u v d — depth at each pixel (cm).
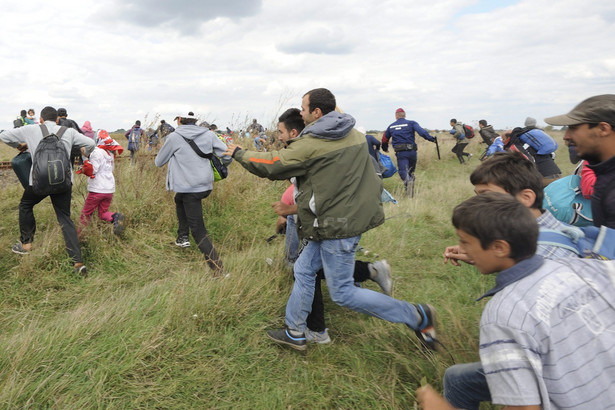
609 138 172
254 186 656
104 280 383
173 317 277
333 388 231
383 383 235
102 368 227
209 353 255
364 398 223
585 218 238
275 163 240
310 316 272
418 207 635
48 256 388
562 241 171
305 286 260
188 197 384
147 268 413
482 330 122
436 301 333
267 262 381
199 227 387
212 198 573
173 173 384
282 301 320
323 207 239
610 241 161
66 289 365
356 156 242
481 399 165
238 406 217
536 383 111
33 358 228
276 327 292
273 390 229
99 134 443
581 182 229
